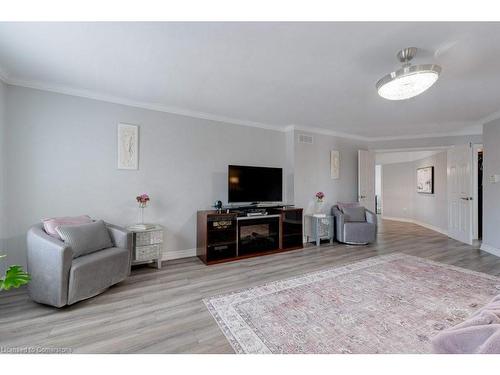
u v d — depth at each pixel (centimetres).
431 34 176
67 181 286
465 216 457
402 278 277
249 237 392
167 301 224
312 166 474
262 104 337
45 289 205
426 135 518
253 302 221
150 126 339
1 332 174
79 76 254
